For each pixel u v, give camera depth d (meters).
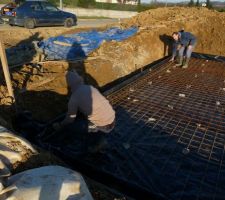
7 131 3.17
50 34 11.98
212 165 3.87
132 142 4.32
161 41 9.91
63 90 6.19
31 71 6.54
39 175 2.47
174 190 3.44
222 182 3.59
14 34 10.95
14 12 12.87
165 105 5.52
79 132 3.84
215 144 4.31
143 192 3.42
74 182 2.47
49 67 6.98
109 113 3.35
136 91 6.15
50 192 2.31
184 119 5.00
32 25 13.14
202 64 8.31
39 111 5.34
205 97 5.95
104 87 6.98
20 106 5.18
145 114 5.13
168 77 7.13
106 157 3.95
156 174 3.69
